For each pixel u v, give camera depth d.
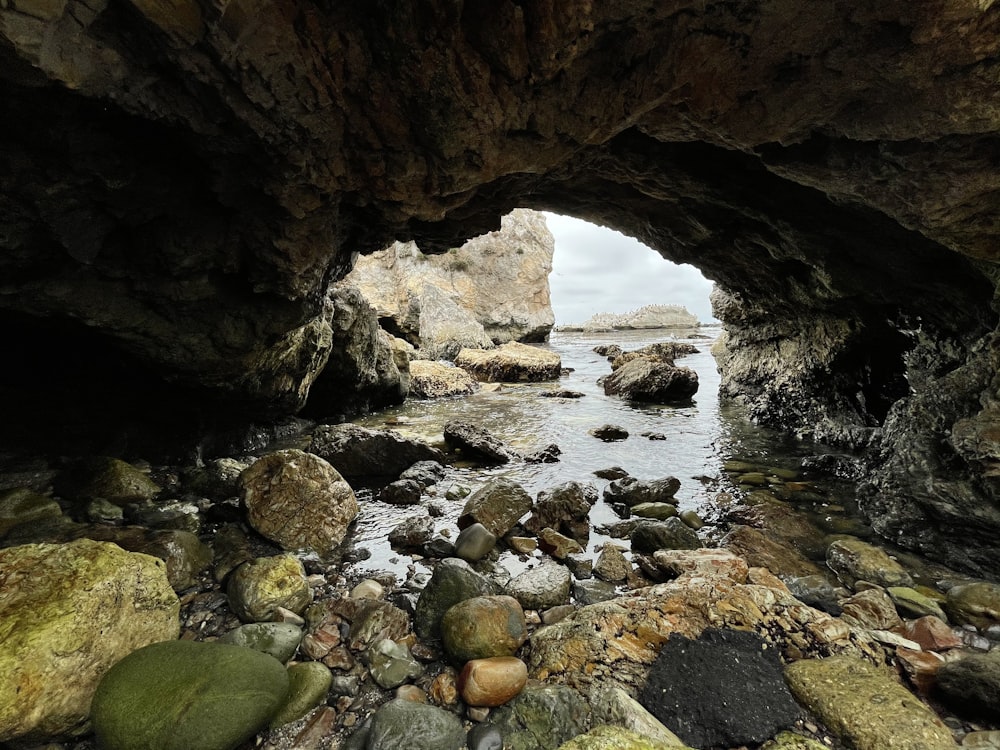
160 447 7.79
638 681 3.62
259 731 3.24
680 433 11.73
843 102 4.31
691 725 3.28
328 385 12.60
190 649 3.37
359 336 12.74
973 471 5.31
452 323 29.47
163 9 2.77
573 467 9.16
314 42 3.41
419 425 12.72
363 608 4.41
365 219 6.06
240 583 4.46
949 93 3.90
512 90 3.93
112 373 6.67
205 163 4.11
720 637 3.96
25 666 2.88
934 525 5.75
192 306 5.52
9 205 3.74
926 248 6.66
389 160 4.39
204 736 2.89
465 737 3.25
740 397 14.94
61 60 2.77
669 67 4.06
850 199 5.91
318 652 3.97
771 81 4.27
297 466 6.15
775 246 8.42
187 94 3.42
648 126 5.07
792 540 6.21
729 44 3.95
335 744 3.22
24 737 2.88
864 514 6.91
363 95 3.83
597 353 32.22
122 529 5.25
